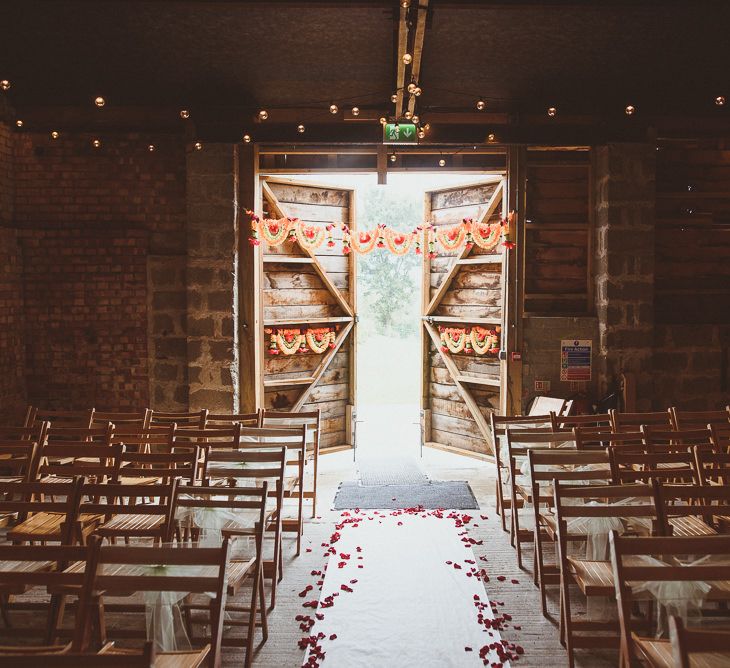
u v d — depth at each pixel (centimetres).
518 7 569
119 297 790
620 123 750
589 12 611
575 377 771
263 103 754
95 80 729
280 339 811
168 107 779
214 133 741
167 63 696
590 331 768
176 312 788
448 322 873
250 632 347
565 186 779
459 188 847
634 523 400
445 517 591
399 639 375
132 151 788
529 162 772
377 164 777
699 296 798
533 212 779
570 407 700
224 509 390
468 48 663
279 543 452
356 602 421
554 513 437
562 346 771
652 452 477
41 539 396
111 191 791
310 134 738
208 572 296
